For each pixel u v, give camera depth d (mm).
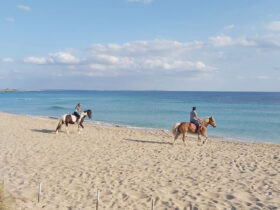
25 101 78312
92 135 17641
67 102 71062
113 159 11102
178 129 14633
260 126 25375
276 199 6871
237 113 38594
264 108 47844
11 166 9719
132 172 9297
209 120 14805
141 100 85062
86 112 18297
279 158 11492
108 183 8148
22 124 22203
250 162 10750
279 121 28953
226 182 8258
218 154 12281
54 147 13289
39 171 9227
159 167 9961
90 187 7793
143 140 16297
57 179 8445
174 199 6922
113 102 71750
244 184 8062
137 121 29203
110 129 21484
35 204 6332
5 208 5418
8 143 13891
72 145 13930
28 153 11836
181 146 14375
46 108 48469
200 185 7984
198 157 11633
